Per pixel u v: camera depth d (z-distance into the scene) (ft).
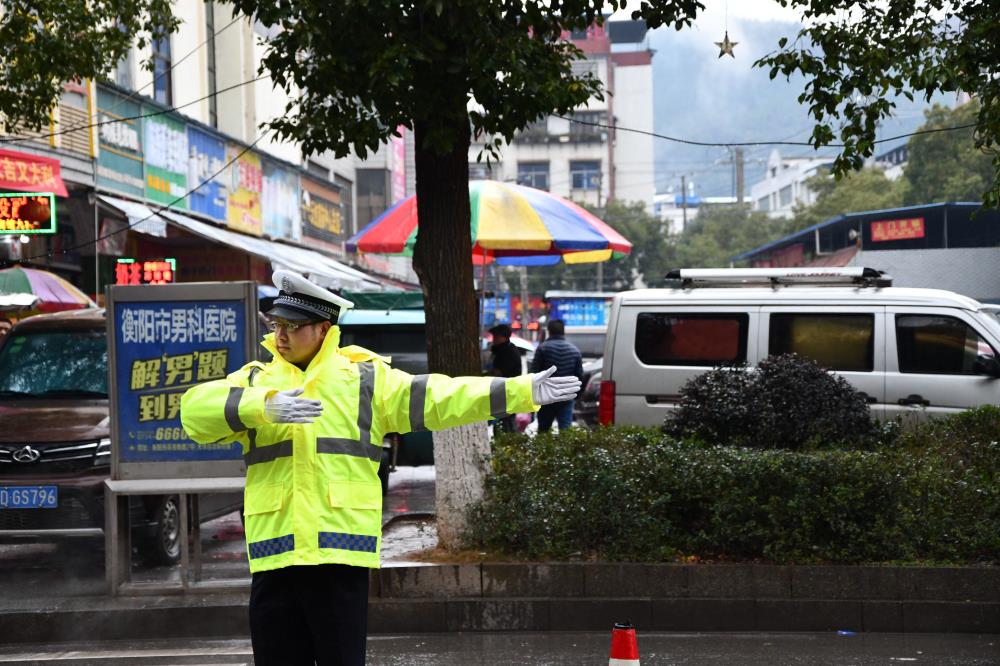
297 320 13.93
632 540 27.22
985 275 131.85
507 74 27.27
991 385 37.35
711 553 27.63
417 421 13.97
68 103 62.85
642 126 327.67
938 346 38.19
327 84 27.55
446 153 27.40
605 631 26.22
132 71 73.05
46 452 30.12
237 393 13.24
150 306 27.63
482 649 24.43
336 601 13.67
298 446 13.67
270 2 26.78
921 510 27.55
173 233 79.41
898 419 33.35
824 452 28.37
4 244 52.21
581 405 68.23
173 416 27.55
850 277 40.19
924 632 25.72
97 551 34.60
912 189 155.22
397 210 45.62
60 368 34.47
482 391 13.73
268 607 13.89
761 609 26.05
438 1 25.05
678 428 32.71
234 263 86.99
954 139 150.20
